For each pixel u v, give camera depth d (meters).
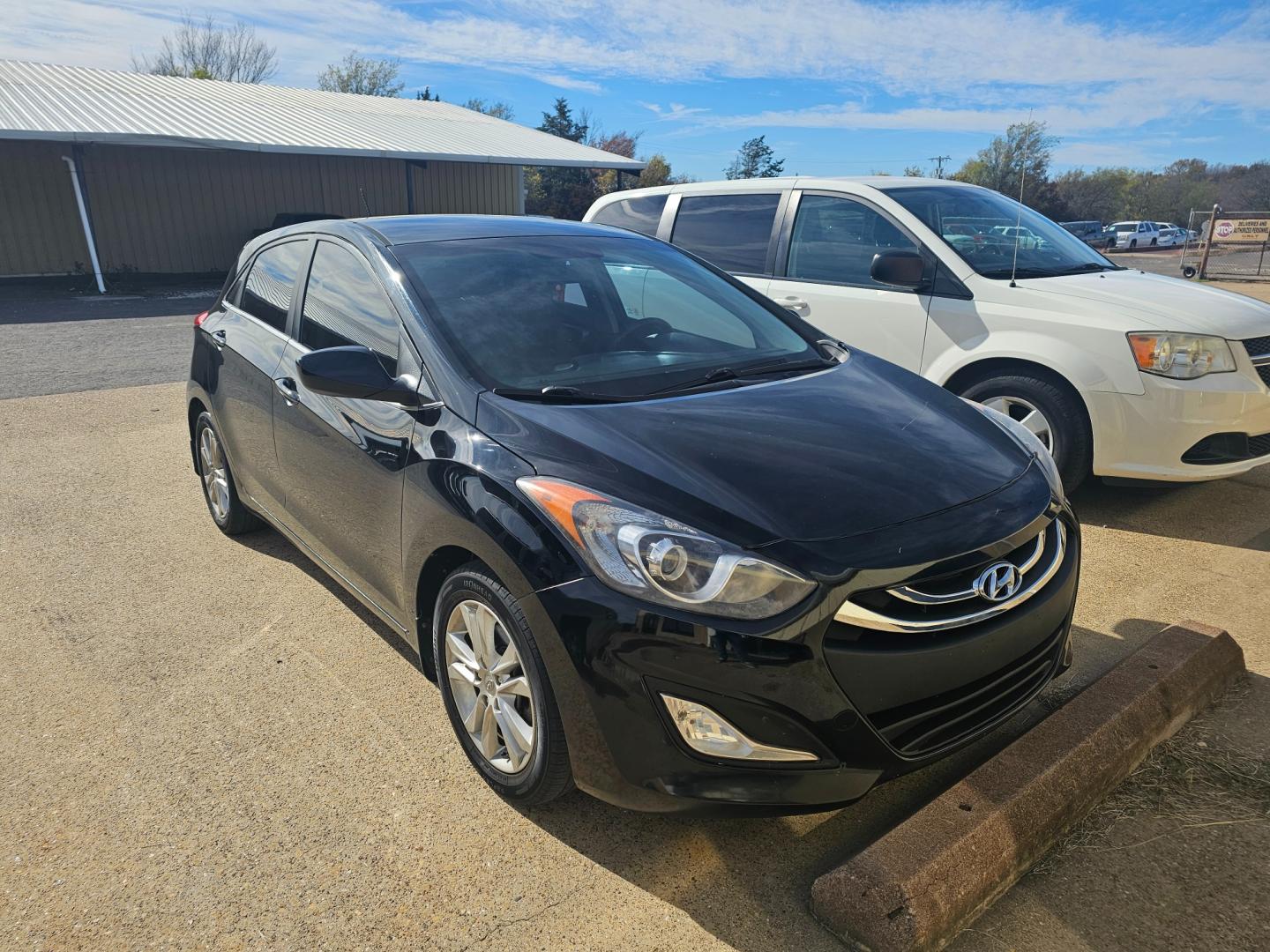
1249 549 4.12
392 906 2.07
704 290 3.49
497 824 2.35
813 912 2.02
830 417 2.58
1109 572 3.88
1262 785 2.43
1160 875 2.13
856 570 1.96
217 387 3.98
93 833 2.31
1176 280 4.97
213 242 22.94
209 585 3.83
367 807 2.42
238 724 2.81
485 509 2.23
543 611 2.08
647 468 2.17
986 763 2.32
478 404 2.49
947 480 2.31
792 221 5.50
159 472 5.45
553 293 3.07
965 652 2.08
